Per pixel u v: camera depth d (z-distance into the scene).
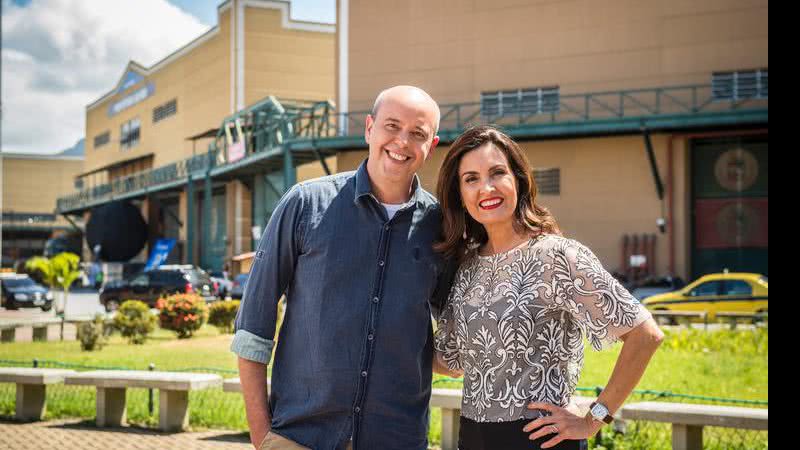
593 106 28.62
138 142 59.66
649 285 25.70
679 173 27.33
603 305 2.81
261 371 3.08
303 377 3.01
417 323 3.03
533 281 2.92
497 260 3.03
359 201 3.03
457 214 3.14
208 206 42.06
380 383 2.96
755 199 27.11
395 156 3.03
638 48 28.16
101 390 7.80
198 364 12.07
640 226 27.75
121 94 63.19
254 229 35.97
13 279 31.30
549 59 29.30
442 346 3.21
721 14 27.19
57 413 8.30
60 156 97.75
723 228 27.41
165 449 6.78
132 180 56.47
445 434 6.81
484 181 3.01
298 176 41.59
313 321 3.00
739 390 9.21
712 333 15.11
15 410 8.20
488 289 3.01
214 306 18.41
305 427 3.00
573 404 2.96
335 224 3.03
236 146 37.78
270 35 45.38
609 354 12.90
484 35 30.17
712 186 27.59
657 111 26.12
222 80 46.41
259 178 41.66
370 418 2.97
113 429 7.62
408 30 31.11
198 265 50.44
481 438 2.93
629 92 27.19
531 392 2.87
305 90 45.72
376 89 31.42
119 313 16.09
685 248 27.25
